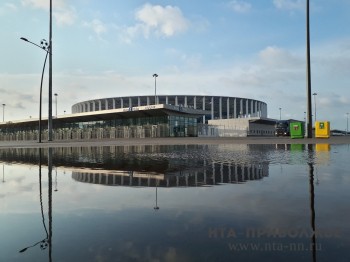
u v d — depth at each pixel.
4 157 15.39
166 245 2.78
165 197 4.95
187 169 8.70
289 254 2.52
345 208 4.02
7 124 75.12
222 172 7.93
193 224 3.41
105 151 19.45
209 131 63.78
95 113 53.66
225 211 3.96
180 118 51.25
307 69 28.81
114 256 2.54
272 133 81.88
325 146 19.81
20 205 4.56
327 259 2.41
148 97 96.12
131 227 3.35
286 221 3.45
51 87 37.06
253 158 11.77
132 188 5.89
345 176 6.89
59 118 60.47
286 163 9.73
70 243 2.88
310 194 4.97
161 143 30.95
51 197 5.18
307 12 28.17
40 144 33.84
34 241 2.97
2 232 3.27
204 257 2.49
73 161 12.30
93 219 3.72
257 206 4.20
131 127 53.16
